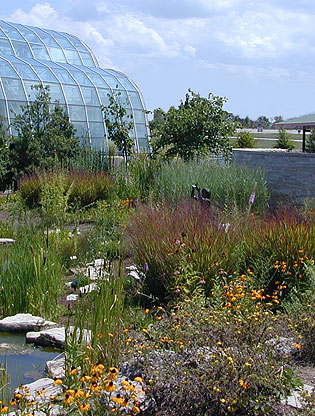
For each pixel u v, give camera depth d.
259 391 3.93
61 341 5.89
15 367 5.35
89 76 25.83
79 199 14.38
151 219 8.14
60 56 29.67
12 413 4.04
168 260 7.02
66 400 3.60
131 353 4.45
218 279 6.84
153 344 4.52
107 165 18.09
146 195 14.20
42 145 19.72
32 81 23.56
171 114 17.14
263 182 14.03
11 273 7.23
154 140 18.53
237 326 4.60
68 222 12.77
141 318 5.77
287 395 3.96
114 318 5.14
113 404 3.81
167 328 4.79
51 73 24.66
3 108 22.11
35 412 4.04
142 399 4.02
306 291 6.22
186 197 11.96
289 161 14.71
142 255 7.40
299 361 4.97
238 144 30.11
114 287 5.89
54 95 23.78
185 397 3.92
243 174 13.70
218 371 3.93
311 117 21.09
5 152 19.28
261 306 5.51
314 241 7.21
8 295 7.09
